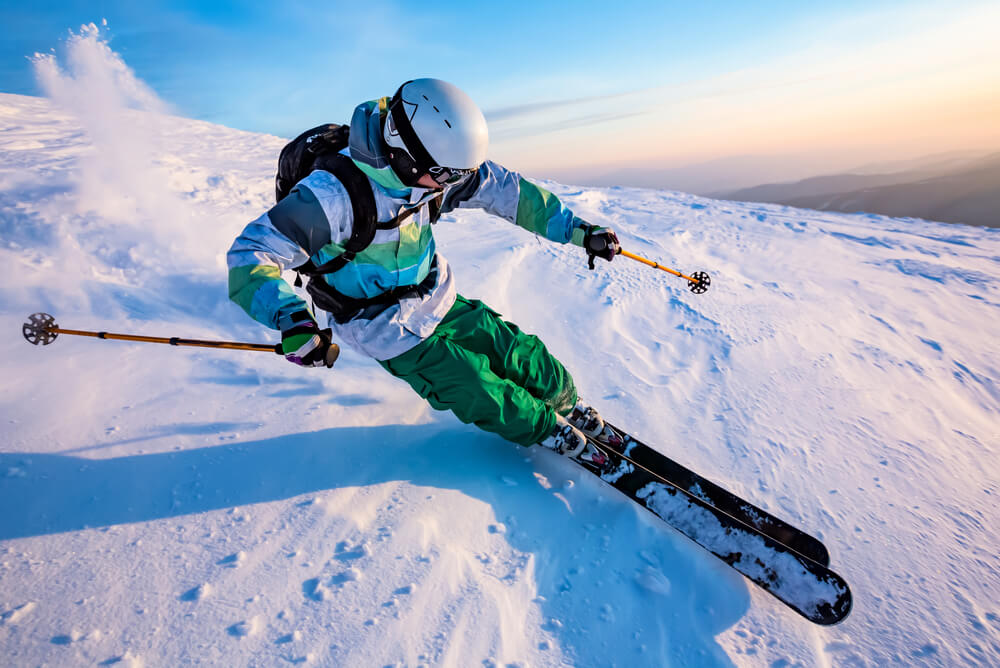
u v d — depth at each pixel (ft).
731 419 8.42
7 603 4.28
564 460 6.81
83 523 5.11
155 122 31.30
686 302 12.70
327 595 4.59
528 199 6.67
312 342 4.48
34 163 15.80
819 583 5.07
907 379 10.71
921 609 5.43
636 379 9.26
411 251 5.56
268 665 4.02
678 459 7.41
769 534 6.08
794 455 7.73
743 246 20.24
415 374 5.97
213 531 5.16
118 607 4.34
